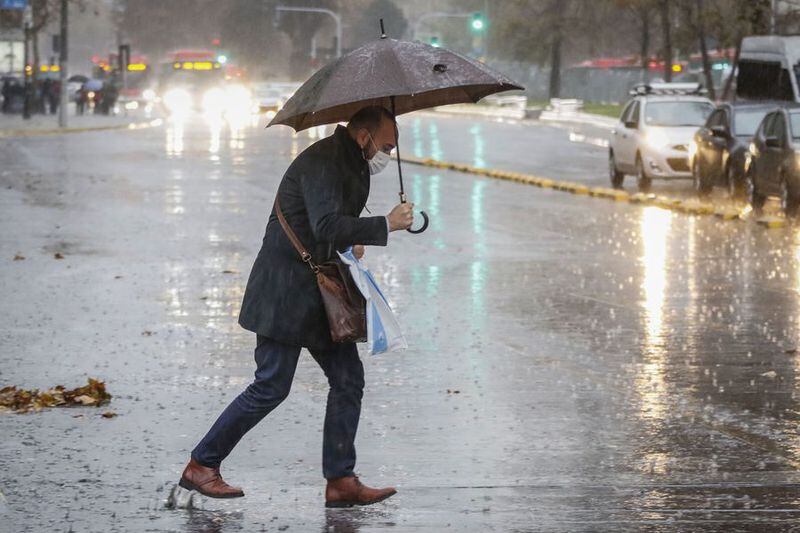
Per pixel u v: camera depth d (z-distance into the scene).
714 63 186.88
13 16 168.88
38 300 31.14
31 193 59.62
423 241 42.78
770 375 23.22
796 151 51.09
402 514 15.38
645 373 23.45
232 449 16.55
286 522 15.08
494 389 22.14
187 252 39.81
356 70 14.45
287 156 87.94
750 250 40.97
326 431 15.55
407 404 21.08
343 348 15.34
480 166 80.38
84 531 14.73
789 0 102.44
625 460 17.77
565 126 147.50
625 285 33.81
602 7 192.38
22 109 166.25
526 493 16.22
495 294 32.31
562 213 52.50
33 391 21.64
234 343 26.16
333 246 14.83
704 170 61.72
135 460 17.75
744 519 15.10
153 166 77.88
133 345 25.91
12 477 16.91
